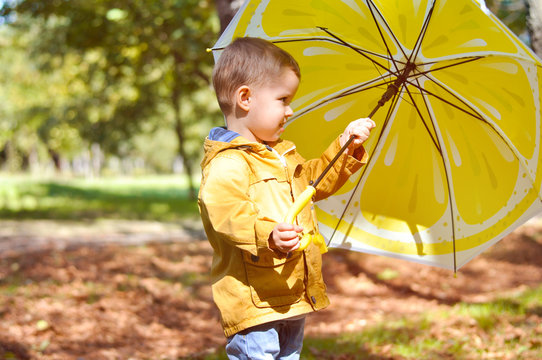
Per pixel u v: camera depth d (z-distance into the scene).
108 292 8.16
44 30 20.25
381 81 3.03
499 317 6.05
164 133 58.09
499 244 11.15
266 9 2.93
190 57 15.01
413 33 2.77
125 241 14.02
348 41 2.95
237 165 2.39
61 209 24.05
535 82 2.63
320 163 2.75
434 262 3.12
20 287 8.16
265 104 2.47
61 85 28.16
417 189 3.14
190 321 7.28
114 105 24.42
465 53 2.53
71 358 5.55
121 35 14.65
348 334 5.96
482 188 3.00
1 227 17.06
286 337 2.69
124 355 5.75
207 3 12.67
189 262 10.74
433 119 3.01
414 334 5.70
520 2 11.19
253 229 2.27
